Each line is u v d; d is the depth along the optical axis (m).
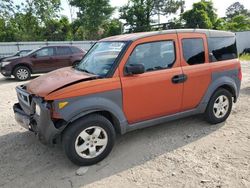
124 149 4.46
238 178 3.52
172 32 4.68
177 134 4.97
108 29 45.03
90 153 3.97
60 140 4.19
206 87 4.98
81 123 3.82
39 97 3.86
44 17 41.03
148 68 4.39
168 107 4.62
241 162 3.91
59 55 13.19
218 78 5.12
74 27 44.81
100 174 3.77
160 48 4.52
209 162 3.94
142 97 4.29
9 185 3.59
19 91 4.50
